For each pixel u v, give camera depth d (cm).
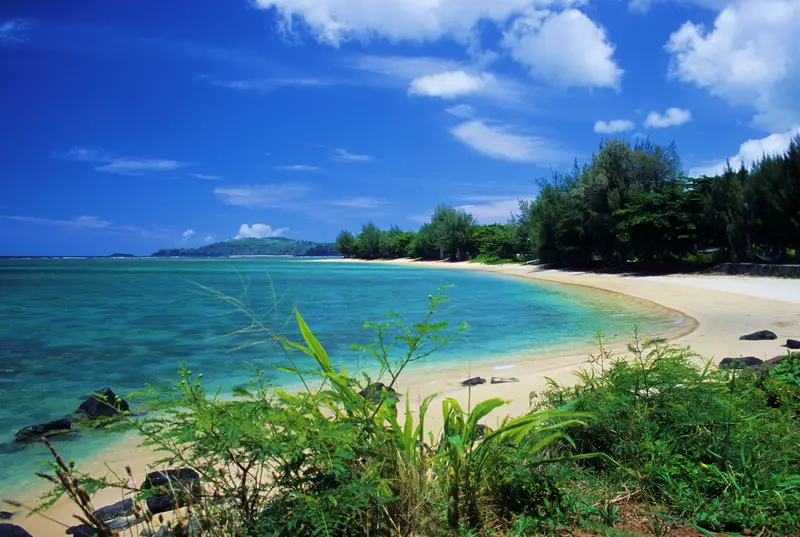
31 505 444
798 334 1191
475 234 7938
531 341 1319
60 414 742
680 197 3541
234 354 1205
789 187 2748
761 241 3034
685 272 3381
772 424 358
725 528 269
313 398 255
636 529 270
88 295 3238
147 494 223
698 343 1109
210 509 219
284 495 227
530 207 5175
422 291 3162
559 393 425
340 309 2128
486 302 2358
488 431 314
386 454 260
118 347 1323
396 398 276
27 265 11706
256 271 6688
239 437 213
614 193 3888
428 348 1234
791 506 277
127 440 609
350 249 13775
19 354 1234
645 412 361
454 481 272
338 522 208
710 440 339
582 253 4550
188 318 1978
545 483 293
